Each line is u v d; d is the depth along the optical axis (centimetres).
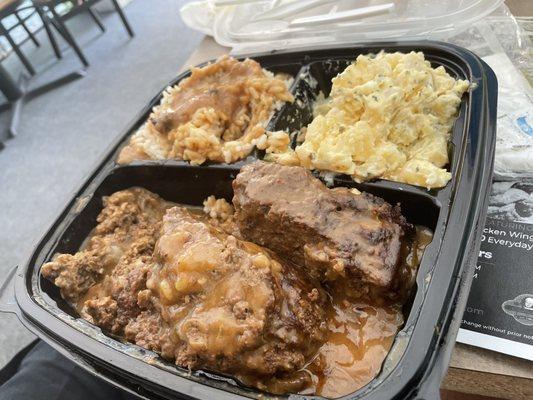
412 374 12
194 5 35
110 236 24
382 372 13
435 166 19
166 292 17
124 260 21
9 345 44
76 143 66
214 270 16
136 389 15
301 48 28
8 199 60
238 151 23
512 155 21
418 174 18
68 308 21
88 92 74
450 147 20
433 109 21
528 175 20
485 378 16
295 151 22
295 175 19
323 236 17
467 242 15
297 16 30
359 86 21
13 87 75
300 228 18
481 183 16
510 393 17
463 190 16
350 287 17
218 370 15
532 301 17
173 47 78
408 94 21
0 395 24
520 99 23
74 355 17
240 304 15
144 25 86
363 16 26
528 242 18
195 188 25
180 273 16
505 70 25
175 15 87
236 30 33
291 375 16
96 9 95
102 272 22
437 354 13
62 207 25
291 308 16
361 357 16
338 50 26
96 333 17
